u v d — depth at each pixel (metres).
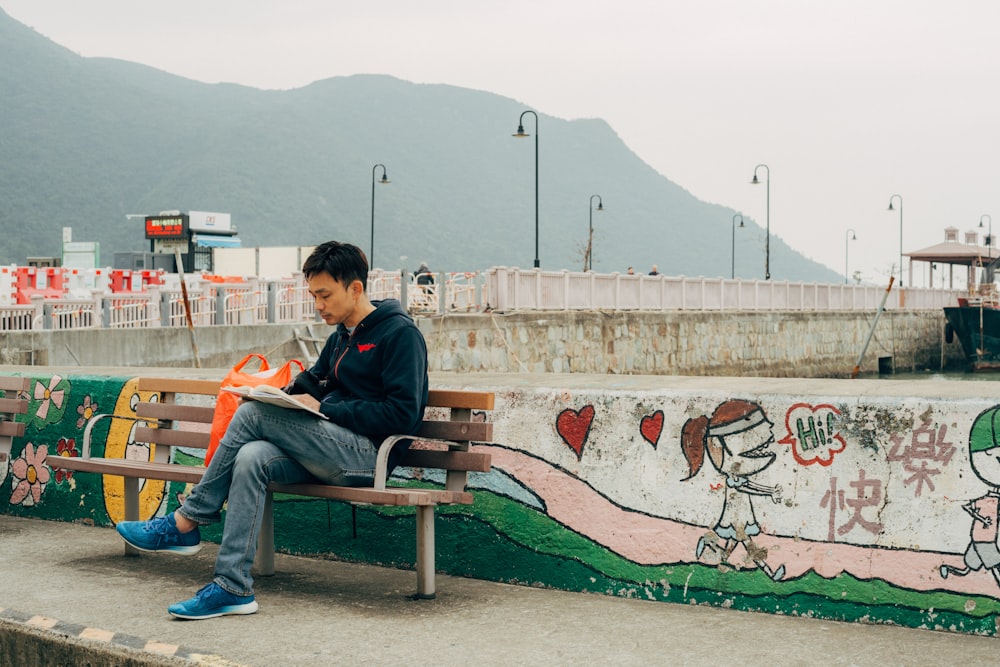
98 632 3.96
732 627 4.03
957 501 3.89
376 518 5.26
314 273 4.47
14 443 6.78
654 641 3.86
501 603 4.45
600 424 4.63
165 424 5.70
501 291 29.45
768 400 4.26
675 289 38.00
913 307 59.88
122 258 61.75
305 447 4.29
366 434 4.38
